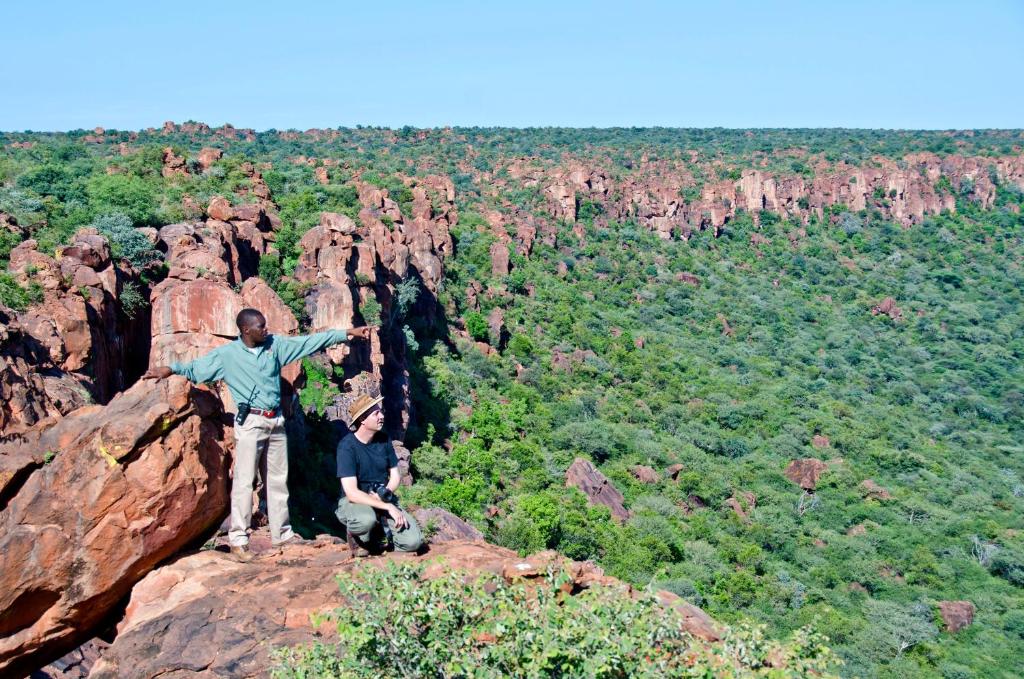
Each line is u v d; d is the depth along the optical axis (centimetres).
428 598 773
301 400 4016
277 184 7306
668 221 14175
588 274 11594
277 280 4519
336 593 881
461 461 5244
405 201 9506
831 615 4469
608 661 714
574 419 6919
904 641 4428
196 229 4206
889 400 9581
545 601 814
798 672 757
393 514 938
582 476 5484
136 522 899
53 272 2803
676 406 7719
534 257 11256
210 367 972
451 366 6919
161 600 898
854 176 17312
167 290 3372
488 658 739
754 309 11869
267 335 991
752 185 16175
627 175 16950
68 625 896
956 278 14262
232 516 1002
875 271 14650
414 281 6481
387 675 736
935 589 5197
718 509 5881
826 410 8494
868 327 12031
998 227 16975
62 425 921
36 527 867
